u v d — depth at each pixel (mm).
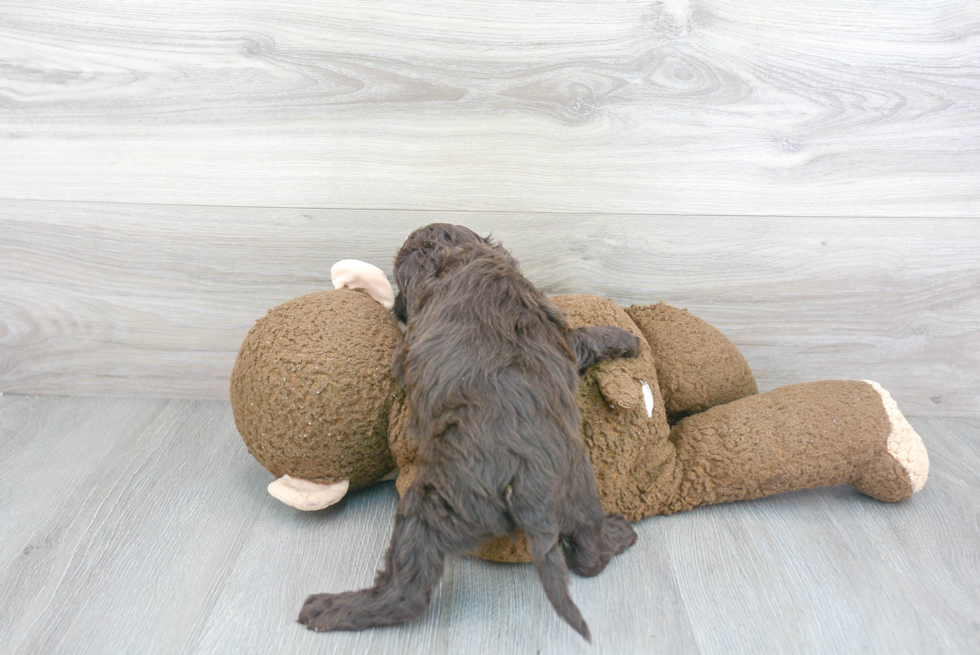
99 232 1837
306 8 1665
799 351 1908
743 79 1700
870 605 1216
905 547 1383
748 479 1441
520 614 1196
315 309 1468
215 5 1670
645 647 1117
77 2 1673
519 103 1719
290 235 1831
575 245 1822
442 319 1266
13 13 1685
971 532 1434
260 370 1391
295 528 1432
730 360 1654
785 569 1311
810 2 1645
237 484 1590
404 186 1787
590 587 1253
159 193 1803
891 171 1753
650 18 1662
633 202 1790
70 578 1265
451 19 1666
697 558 1340
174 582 1262
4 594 1221
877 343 1892
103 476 1605
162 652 1100
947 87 1691
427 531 1122
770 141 1739
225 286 1882
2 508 1471
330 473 1415
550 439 1155
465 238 1516
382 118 1737
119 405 1963
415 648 1115
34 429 1817
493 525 1130
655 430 1446
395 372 1349
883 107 1711
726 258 1828
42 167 1791
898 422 1480
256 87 1727
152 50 1707
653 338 1640
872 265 1823
